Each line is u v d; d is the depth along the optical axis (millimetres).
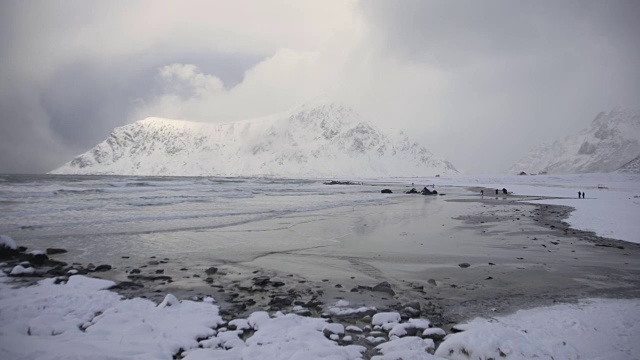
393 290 9531
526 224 21969
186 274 10867
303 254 13758
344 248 14844
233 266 11945
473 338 6152
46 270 10727
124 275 10547
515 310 8086
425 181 135500
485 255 13688
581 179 111312
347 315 7707
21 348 5672
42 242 14633
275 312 7848
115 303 8039
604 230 19203
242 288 9523
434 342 6570
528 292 9406
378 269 11711
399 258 13195
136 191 46094
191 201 34906
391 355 5789
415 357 5707
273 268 11750
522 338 6289
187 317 7352
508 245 15570
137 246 14570
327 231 18984
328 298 8844
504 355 5762
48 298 8109
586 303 8508
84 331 6715
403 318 7582
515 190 70000
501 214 27719
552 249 14734
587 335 6598
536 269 11680
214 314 7574
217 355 5766
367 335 6844
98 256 12781
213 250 14195
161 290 9273
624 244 15789
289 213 26828
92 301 8094
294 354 5660
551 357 5770
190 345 6242
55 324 6797
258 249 14492
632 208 29453
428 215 27141
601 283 10203
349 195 53031
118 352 5766
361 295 9078
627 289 9680
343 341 6465
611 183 97688
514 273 11219
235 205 32062
